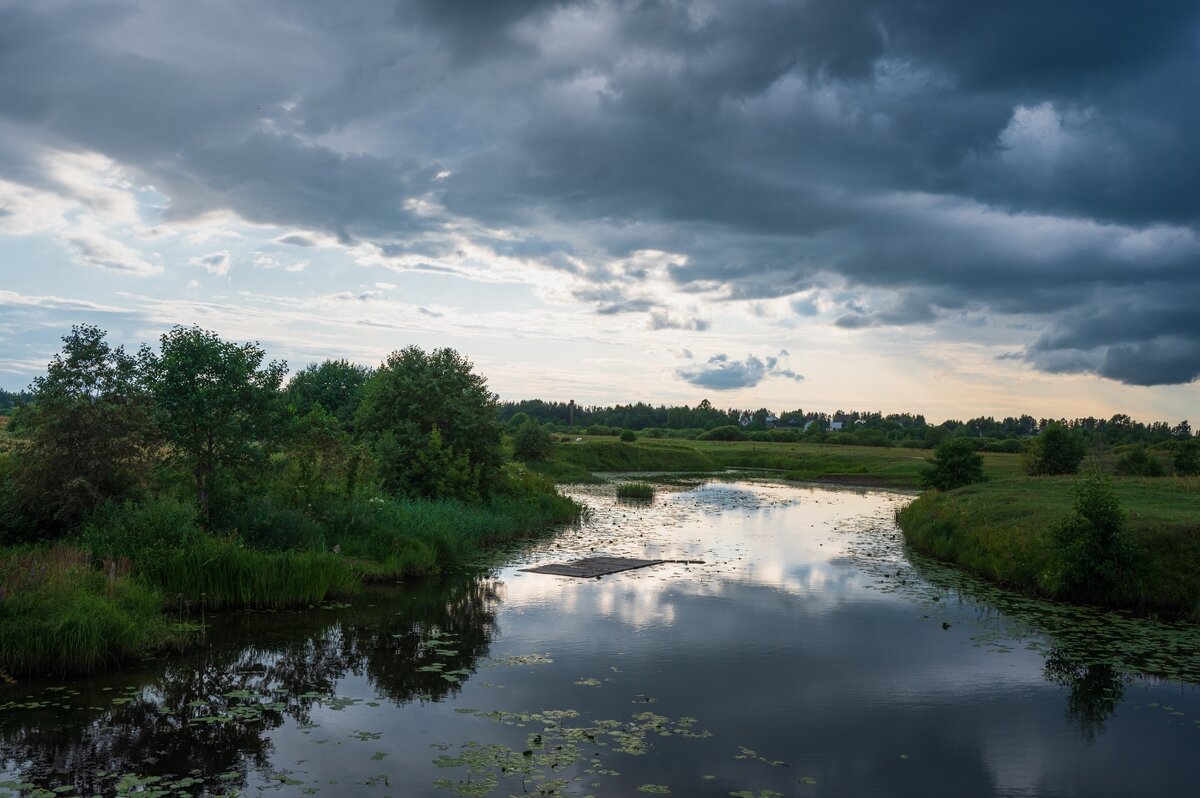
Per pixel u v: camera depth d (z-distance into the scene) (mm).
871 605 18391
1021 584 20781
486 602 17906
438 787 8641
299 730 10211
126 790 8383
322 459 23875
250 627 15227
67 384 17453
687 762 9484
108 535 16500
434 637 14844
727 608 17766
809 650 14484
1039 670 13602
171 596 16078
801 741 10289
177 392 19375
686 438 151375
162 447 19250
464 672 12742
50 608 12492
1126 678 13289
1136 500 26641
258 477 21047
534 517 31281
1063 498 29125
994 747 10289
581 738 10133
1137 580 18531
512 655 13773
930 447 122500
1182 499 27219
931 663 13852
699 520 36500
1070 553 19250
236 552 17078
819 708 11523
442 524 24078
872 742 10336
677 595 19062
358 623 15758
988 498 30797
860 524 36375
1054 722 11234
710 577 21609
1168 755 10109
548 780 8875
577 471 64688
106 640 12492
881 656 14203
